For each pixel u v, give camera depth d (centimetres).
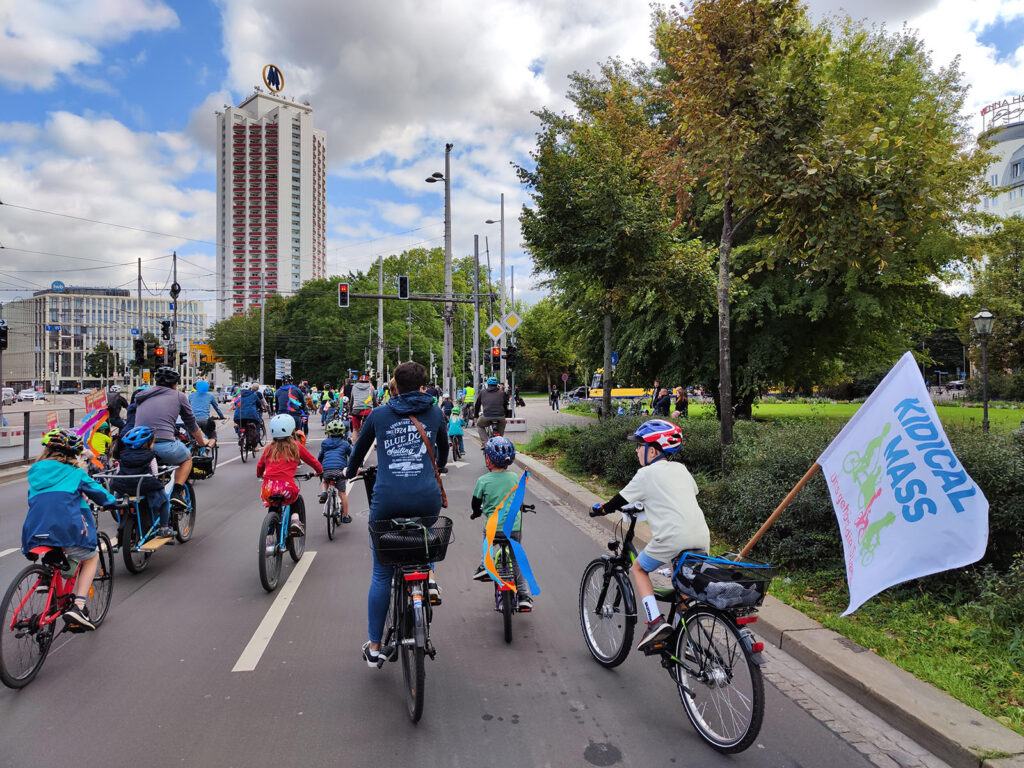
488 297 3897
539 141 1276
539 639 477
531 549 728
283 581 608
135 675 411
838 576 552
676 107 802
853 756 323
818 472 614
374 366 6969
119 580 612
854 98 931
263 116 15562
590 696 388
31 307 14512
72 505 430
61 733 341
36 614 411
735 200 825
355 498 1052
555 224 1259
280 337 7975
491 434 1434
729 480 743
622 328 2158
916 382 412
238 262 15588
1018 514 484
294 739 336
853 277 1684
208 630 486
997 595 447
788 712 367
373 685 398
